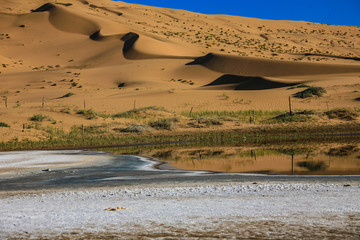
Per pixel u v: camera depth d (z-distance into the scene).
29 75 109.56
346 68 101.31
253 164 18.42
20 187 14.09
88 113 48.00
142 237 7.11
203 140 34.81
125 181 14.65
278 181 13.15
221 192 11.48
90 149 29.81
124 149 29.02
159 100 67.19
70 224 8.09
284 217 8.21
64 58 141.88
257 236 6.99
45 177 16.33
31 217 8.77
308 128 39.44
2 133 36.34
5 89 96.50
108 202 10.51
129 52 137.12
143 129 41.81
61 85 98.19
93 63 132.62
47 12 190.00
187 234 7.21
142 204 10.05
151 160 21.36
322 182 12.56
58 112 48.31
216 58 116.50
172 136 38.34
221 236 7.04
